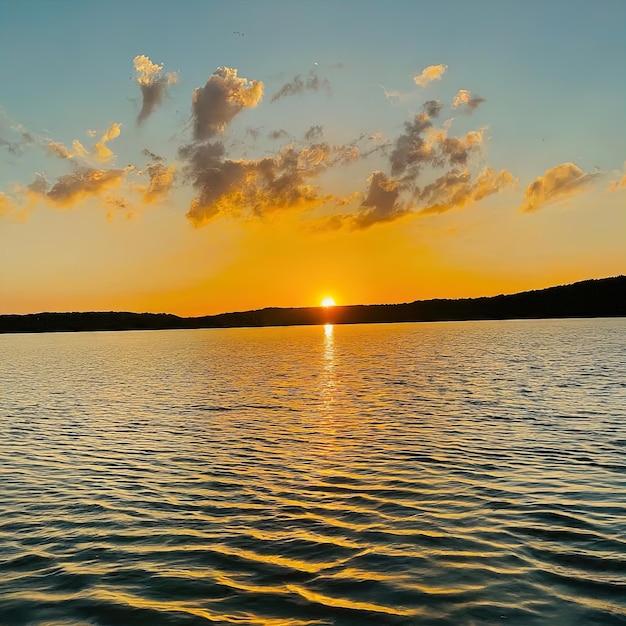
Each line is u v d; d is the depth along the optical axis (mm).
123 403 35906
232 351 95000
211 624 9492
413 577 10969
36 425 28469
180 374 54938
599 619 9305
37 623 9641
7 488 17516
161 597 10453
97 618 9773
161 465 19984
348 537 13062
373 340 122562
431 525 13617
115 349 112125
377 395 36438
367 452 21078
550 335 110062
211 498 16188
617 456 19406
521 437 22672
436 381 42906
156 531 13727
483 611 9641
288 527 13797
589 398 32156
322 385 43062
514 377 43594
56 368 66062
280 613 9789
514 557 11703
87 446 23297
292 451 21578
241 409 32156
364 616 9594
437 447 21453
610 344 79000
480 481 17016
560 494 15570
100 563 11984
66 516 14906
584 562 11383
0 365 72250
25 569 11766
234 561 11945
